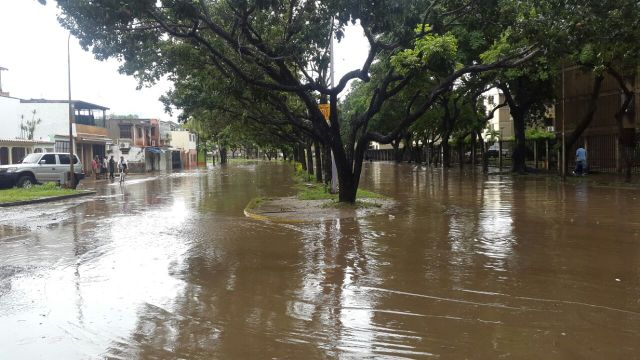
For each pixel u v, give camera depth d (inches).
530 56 549.6
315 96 961.5
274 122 784.3
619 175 1078.4
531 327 211.8
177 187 1119.6
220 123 1149.1
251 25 560.7
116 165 1962.4
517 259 335.0
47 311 243.1
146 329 217.6
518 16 537.3
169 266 334.0
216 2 609.6
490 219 516.1
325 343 199.5
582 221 488.1
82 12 446.9
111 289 279.9
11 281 299.6
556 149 1206.3
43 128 1598.2
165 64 693.3
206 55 617.3
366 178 1266.0
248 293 269.3
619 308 234.5
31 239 445.4
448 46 520.1
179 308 245.6
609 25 493.4
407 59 536.1
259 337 207.0
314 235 448.8
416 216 552.7
